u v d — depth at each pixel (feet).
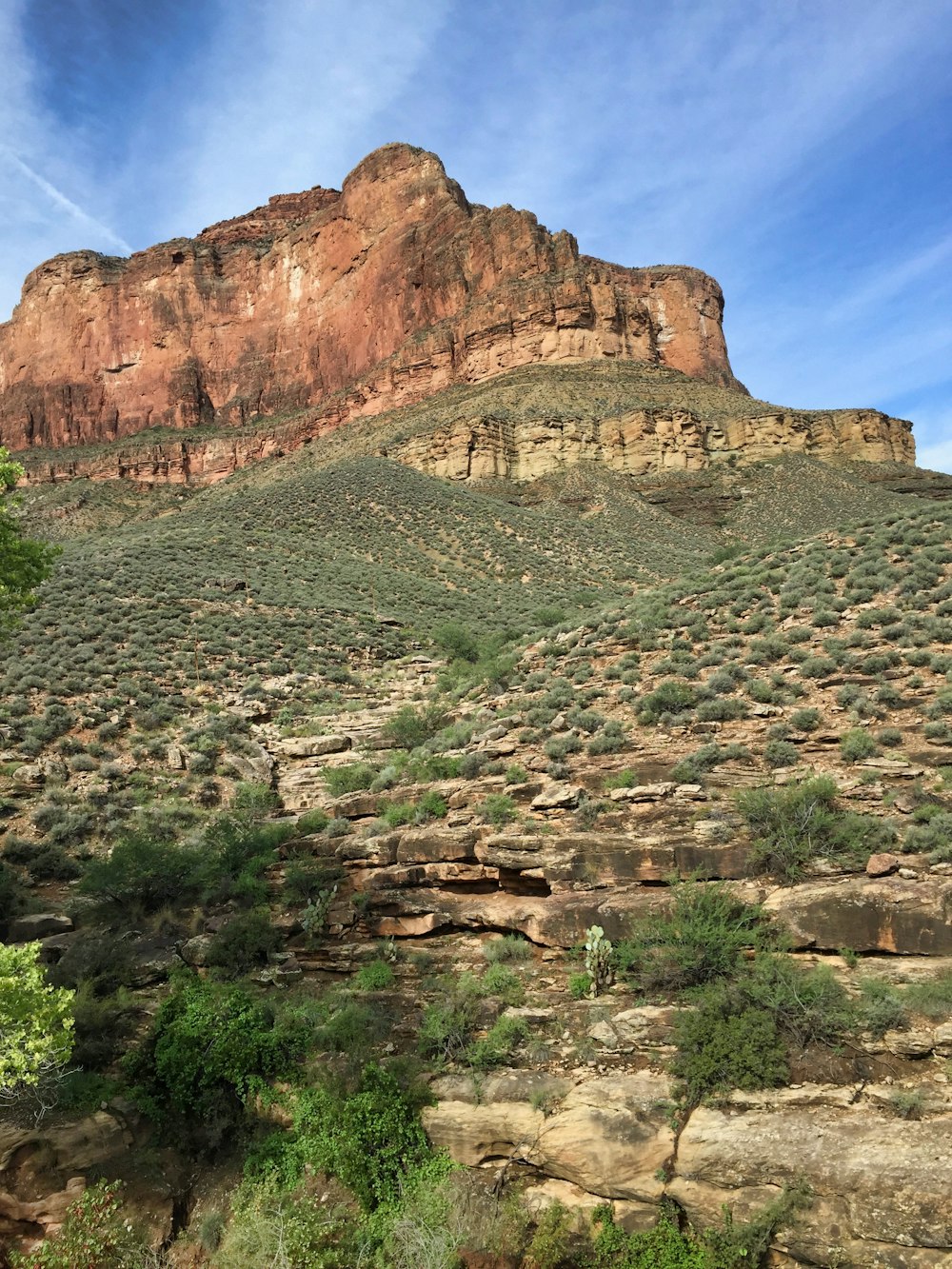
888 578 68.54
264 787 68.23
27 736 71.31
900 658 52.90
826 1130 22.12
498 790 49.14
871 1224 20.04
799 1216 20.76
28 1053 24.35
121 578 127.65
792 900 31.22
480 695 77.82
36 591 115.34
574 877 37.22
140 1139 27.96
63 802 63.00
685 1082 24.85
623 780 45.14
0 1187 25.05
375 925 40.63
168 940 42.91
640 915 33.04
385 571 175.52
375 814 53.88
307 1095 27.96
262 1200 25.11
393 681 106.52
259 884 45.32
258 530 192.24
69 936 43.68
